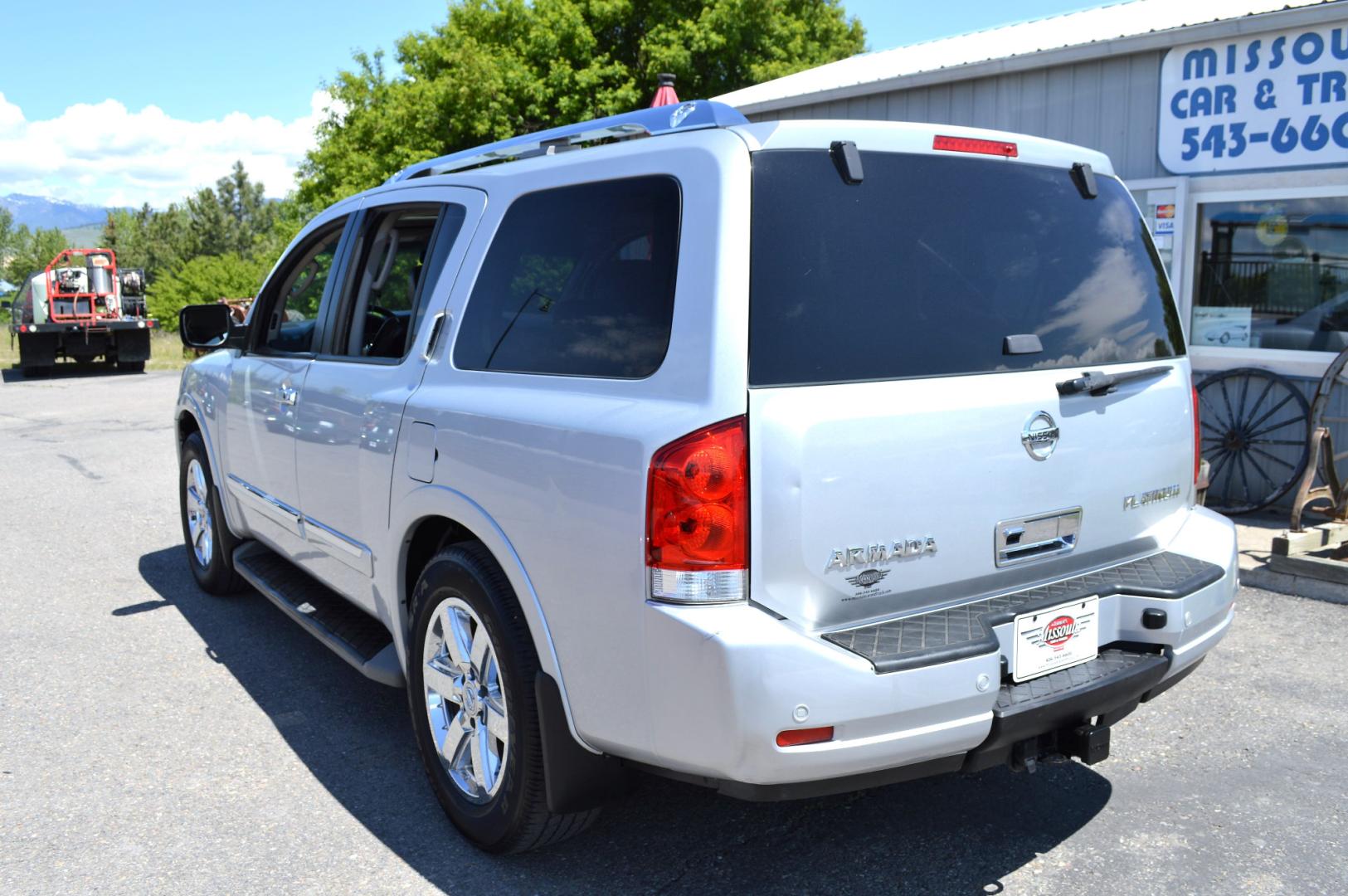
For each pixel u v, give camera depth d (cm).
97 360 2420
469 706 305
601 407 261
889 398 250
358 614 409
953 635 248
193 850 313
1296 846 309
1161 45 730
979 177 285
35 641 502
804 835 318
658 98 648
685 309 249
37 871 302
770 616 235
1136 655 288
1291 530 566
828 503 240
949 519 260
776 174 251
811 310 246
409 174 404
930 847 310
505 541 281
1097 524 295
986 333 273
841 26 3070
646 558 240
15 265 14300
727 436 234
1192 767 361
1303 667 450
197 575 578
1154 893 286
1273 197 701
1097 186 319
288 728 402
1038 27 967
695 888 290
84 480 930
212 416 513
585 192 293
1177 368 323
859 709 232
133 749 384
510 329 306
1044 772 359
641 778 288
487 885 293
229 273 5678
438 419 312
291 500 426
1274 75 690
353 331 394
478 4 2555
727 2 2361
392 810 338
